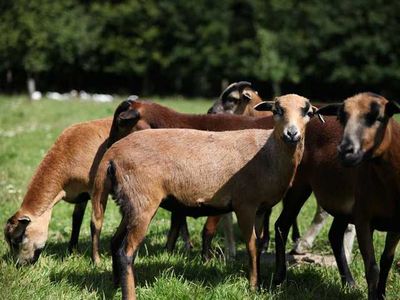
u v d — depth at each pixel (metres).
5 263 10.19
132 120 11.76
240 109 14.62
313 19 55.91
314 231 12.66
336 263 11.13
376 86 57.62
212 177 9.24
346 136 8.00
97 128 12.17
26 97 51.44
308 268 10.78
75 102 45.66
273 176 9.34
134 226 9.01
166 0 59.47
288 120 8.90
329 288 9.84
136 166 9.02
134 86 66.81
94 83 66.31
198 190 9.23
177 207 9.39
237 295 9.07
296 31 56.69
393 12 54.50
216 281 9.83
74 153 11.71
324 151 10.11
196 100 52.56
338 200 9.90
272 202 9.57
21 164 19.95
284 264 10.18
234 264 10.95
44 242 11.24
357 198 8.97
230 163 9.30
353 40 54.59
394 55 54.69
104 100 50.34
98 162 11.85
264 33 56.47
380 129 8.06
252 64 57.84
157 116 11.91
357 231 8.97
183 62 60.72
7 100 45.78
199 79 63.88
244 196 9.36
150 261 10.95
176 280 9.41
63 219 14.57
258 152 9.37
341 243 10.36
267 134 9.51
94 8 59.09
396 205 8.59
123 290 8.77
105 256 11.45
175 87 65.94
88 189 11.84
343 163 7.95
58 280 9.84
